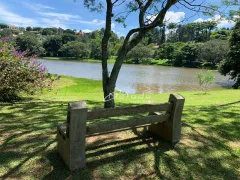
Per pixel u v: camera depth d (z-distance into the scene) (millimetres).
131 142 3785
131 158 3273
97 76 35906
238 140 4137
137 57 78500
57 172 2840
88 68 52625
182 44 79812
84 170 2902
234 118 5527
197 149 3662
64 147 3025
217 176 2969
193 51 71500
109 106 6004
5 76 7852
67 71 43344
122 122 3248
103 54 5961
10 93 8453
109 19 5777
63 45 97188
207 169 3117
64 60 83000
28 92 9164
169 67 66188
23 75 8539
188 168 3107
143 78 34469
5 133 4113
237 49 29031
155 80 32281
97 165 3041
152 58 86375
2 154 3238
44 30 144875
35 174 2787
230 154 3574
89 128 2939
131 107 3264
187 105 8938
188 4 5824
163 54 83750
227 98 11312
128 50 5832
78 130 2811
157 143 3783
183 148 3660
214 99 11445
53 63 64375
